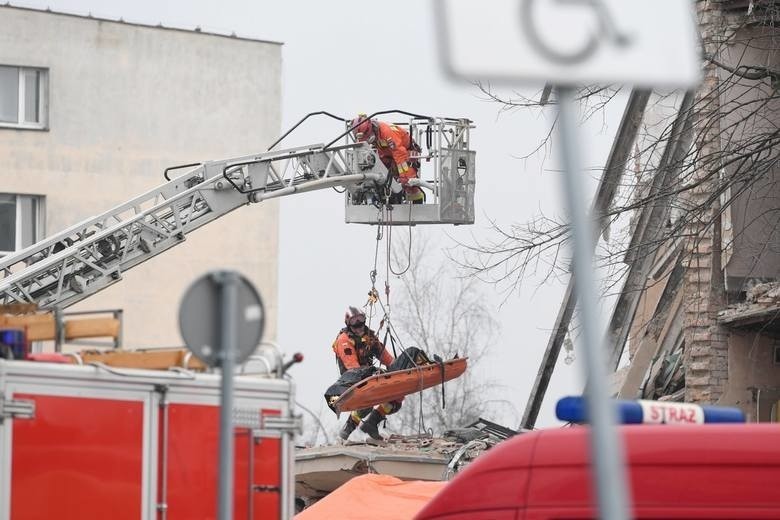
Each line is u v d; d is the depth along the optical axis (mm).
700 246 59500
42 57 101750
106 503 22500
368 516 38938
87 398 22531
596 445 12531
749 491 17953
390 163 63750
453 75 11789
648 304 68000
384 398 59250
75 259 58938
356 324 60688
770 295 56625
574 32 12086
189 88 105625
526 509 19000
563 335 66938
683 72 12352
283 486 24094
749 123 58125
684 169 52500
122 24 104125
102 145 103188
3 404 21781
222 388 17156
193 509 23281
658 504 18219
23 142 101250
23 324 24578
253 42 107375
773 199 59500
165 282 106188
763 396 59156
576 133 12656
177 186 62562
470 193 64250
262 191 62812
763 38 57719
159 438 23094
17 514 21750
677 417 20078
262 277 108812
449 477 54406
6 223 100750
